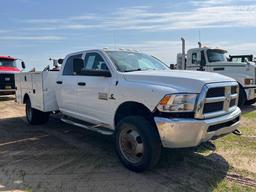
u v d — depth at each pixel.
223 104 4.81
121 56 5.93
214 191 4.18
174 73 5.01
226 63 11.83
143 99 4.73
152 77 4.89
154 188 4.29
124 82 5.17
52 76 7.70
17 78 9.47
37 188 4.31
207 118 4.50
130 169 4.93
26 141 6.87
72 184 4.44
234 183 4.45
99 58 5.95
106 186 4.36
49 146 6.43
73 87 6.52
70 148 6.26
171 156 5.58
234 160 5.41
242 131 7.52
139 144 4.78
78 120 6.81
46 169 5.05
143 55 6.43
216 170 4.94
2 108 12.48
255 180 4.56
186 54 13.22
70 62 6.90
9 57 17.30
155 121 4.49
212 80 4.67
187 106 4.40
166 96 4.45
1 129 8.18
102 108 5.65
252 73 11.20
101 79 5.68
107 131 5.60
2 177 4.73
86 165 5.23
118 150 5.11
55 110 7.81
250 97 11.31
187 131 4.33
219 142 6.52
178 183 4.45
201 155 5.66
